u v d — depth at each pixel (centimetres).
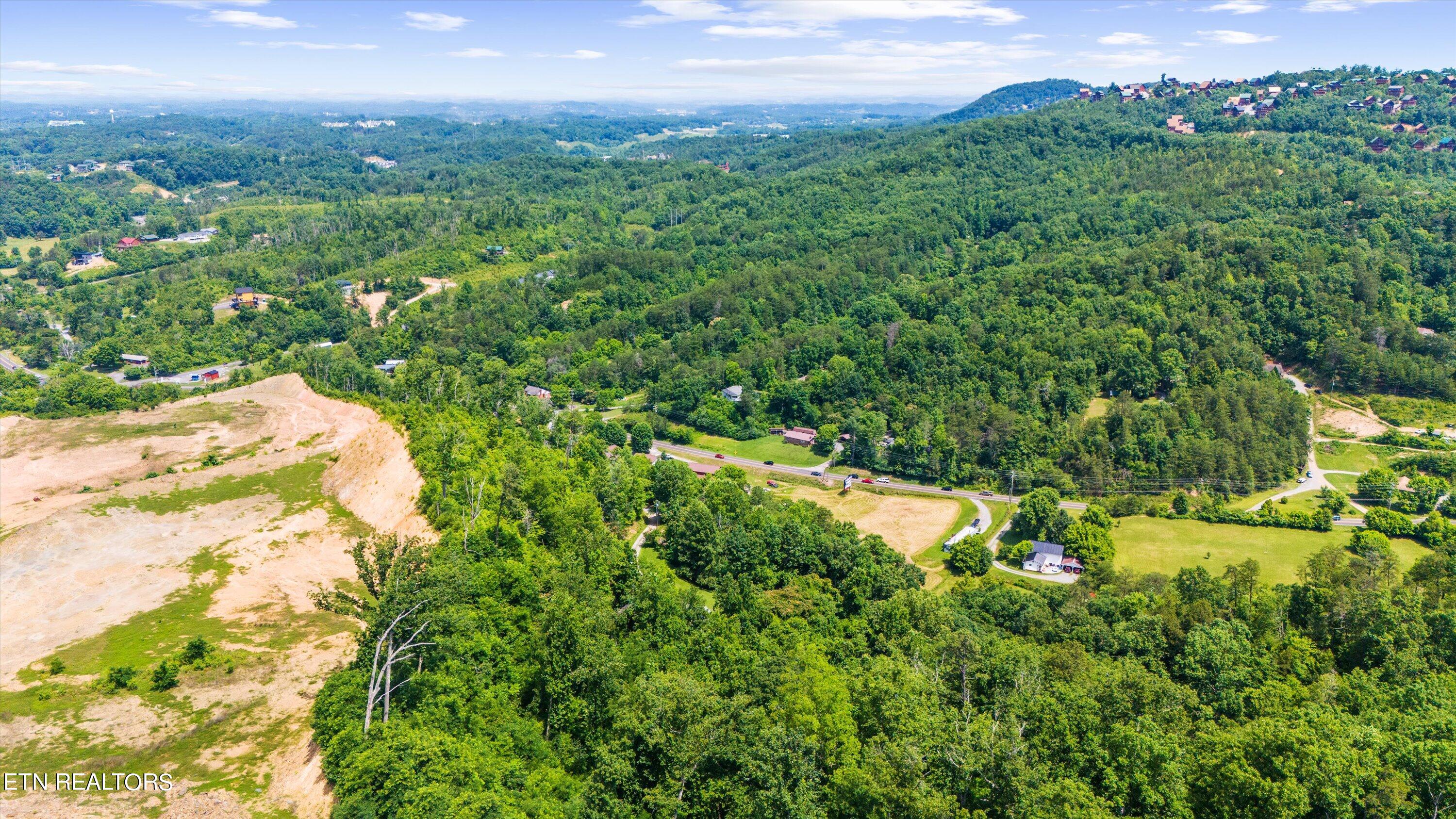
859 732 7188
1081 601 12112
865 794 6056
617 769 6431
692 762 6481
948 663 8662
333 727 6241
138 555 11162
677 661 8788
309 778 6228
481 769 6069
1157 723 7138
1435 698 7756
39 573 10475
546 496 12088
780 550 13662
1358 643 9956
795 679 7738
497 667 7812
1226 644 9188
